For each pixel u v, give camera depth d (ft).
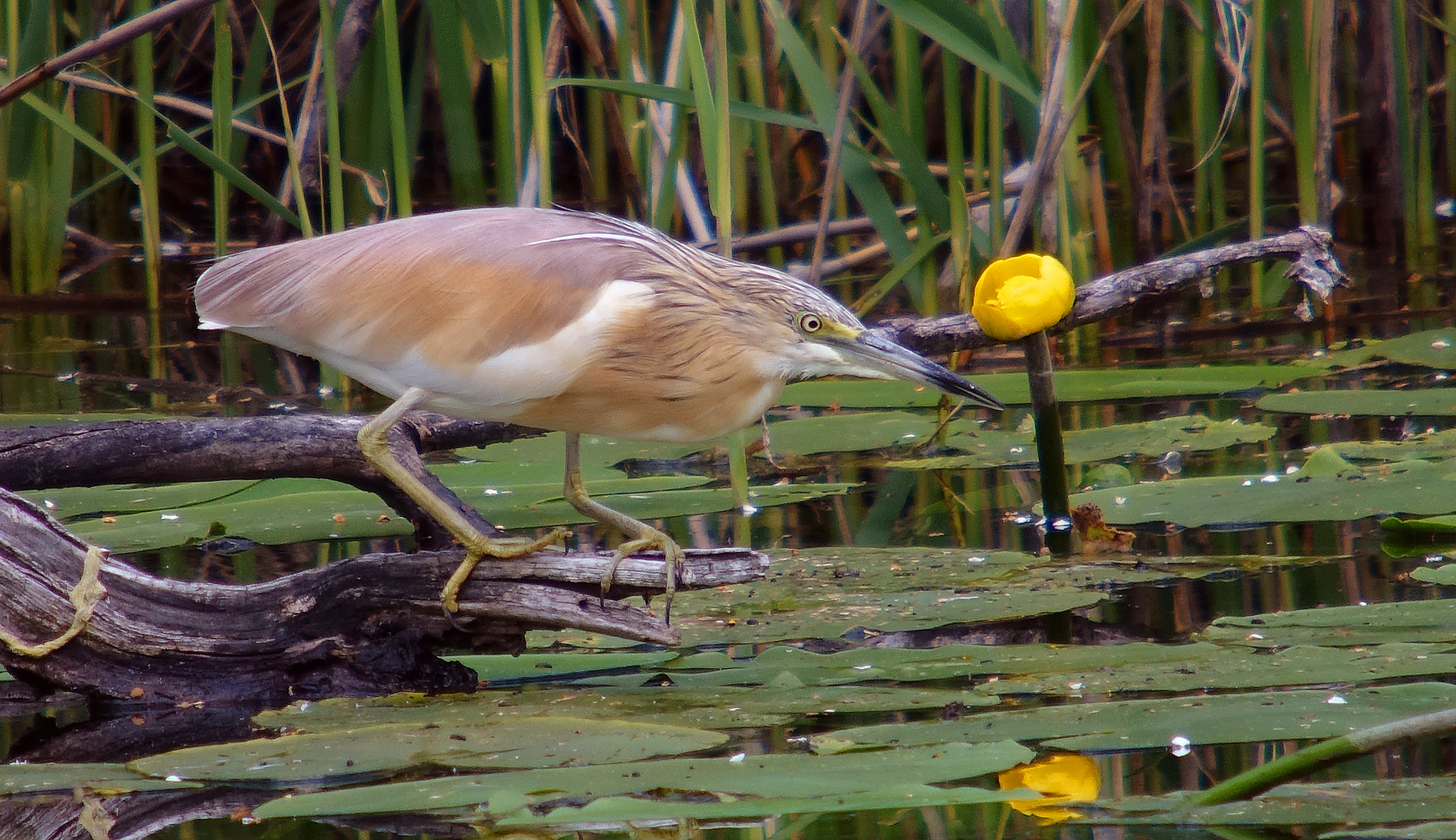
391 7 37.14
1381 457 31.55
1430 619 21.06
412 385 22.15
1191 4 55.83
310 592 21.63
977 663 20.38
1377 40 57.31
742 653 22.06
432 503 21.48
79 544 21.48
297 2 64.13
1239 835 14.39
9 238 59.52
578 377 22.09
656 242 22.85
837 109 42.57
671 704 19.12
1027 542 28.27
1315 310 50.52
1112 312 36.63
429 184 70.54
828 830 15.21
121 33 29.68
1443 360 40.86
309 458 29.17
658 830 15.49
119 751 18.74
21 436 28.58
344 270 22.16
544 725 18.06
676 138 42.01
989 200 50.67
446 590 21.30
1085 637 22.04
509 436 34.14
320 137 54.24
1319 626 21.20
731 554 21.48
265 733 19.17
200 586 21.70
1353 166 65.41
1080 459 34.35
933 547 28.02
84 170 66.13
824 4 50.62
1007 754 15.97
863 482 34.55
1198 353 46.03
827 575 25.72
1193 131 56.44
